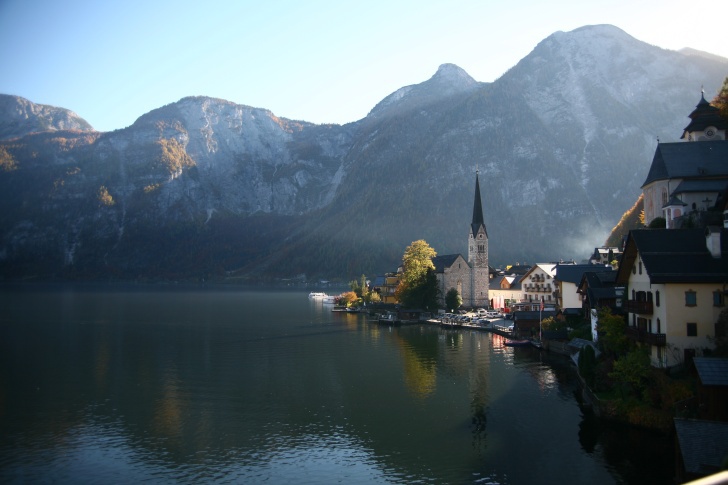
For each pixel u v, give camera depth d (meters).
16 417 77.56
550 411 77.00
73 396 87.94
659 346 70.88
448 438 67.94
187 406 82.38
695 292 68.88
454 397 85.19
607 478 55.62
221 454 64.56
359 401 84.00
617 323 82.38
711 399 54.75
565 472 57.34
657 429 64.62
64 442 68.62
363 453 64.06
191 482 57.94
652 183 127.31
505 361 112.12
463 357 117.25
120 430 72.50
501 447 64.62
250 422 75.12
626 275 83.00
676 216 112.62
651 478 55.22
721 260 70.12
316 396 87.06
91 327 170.62
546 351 123.94
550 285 183.38
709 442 47.34
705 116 145.75
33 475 59.72
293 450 65.44
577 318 125.94
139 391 90.62
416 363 111.31
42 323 180.38
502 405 80.44
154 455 64.56
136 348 130.62
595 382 78.88
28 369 107.06
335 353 123.62
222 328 169.88
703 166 121.12
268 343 138.50
